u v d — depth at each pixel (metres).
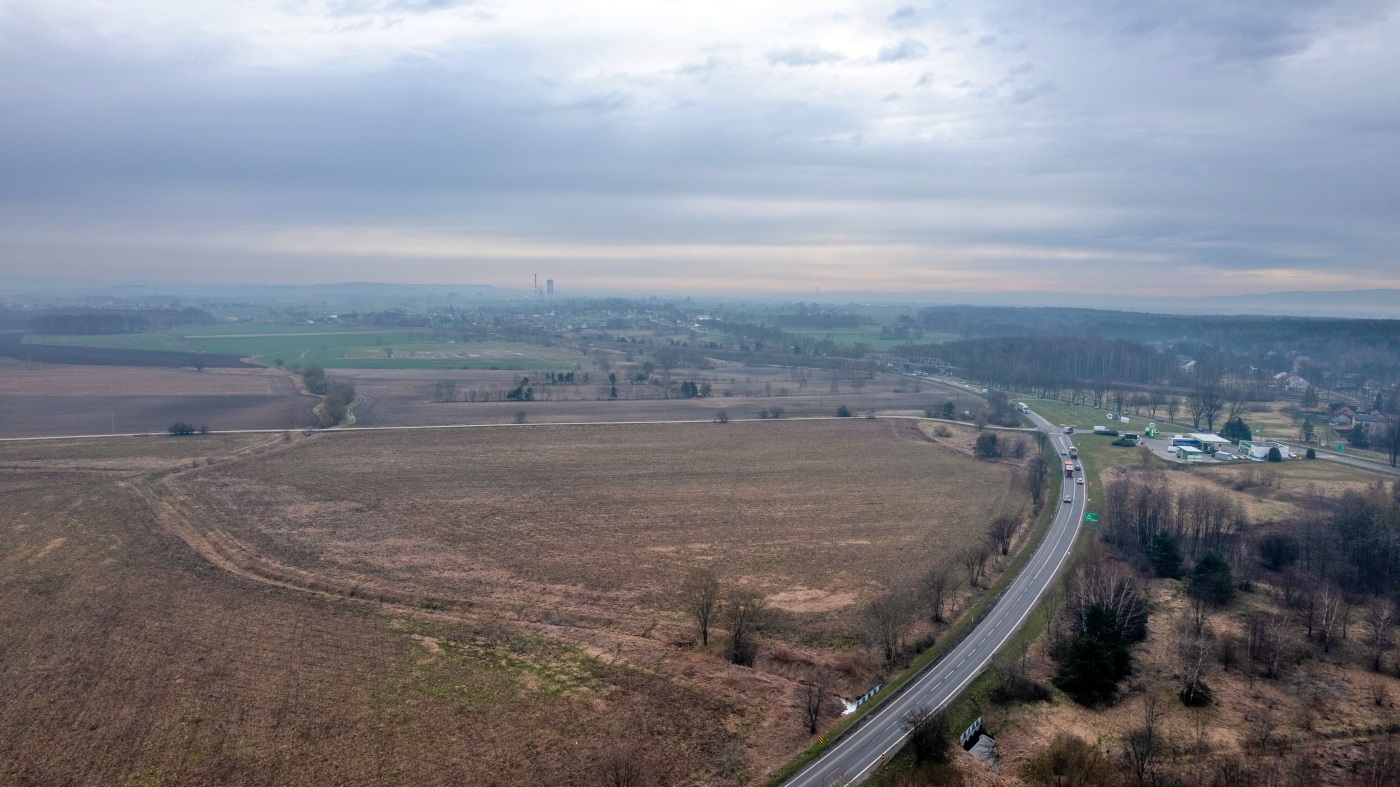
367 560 148.75
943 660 113.06
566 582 140.12
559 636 118.50
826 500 193.88
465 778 84.81
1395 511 160.00
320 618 123.44
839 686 106.44
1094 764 86.56
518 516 177.12
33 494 186.00
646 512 181.62
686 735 93.88
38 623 119.56
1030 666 111.12
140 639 114.88
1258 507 185.25
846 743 92.38
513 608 128.62
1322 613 120.62
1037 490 198.62
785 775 86.31
